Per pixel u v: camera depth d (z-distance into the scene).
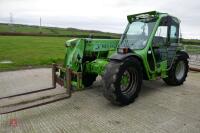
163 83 5.86
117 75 3.81
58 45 18.81
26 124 3.36
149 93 4.91
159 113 3.75
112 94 3.86
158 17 4.79
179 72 5.69
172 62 5.33
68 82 4.17
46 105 4.15
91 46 4.79
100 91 5.05
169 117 3.58
